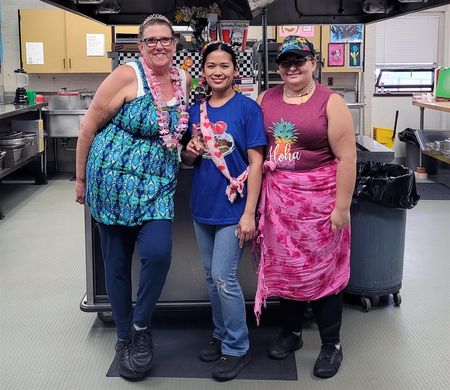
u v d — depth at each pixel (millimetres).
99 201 2422
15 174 7887
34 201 6316
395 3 3801
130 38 3658
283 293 2605
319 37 7609
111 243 2512
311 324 3174
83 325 3189
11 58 7914
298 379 2592
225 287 2502
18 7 7797
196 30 3266
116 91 2352
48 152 8117
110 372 2672
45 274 4000
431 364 2721
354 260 3285
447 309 3357
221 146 2408
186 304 3102
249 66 3184
